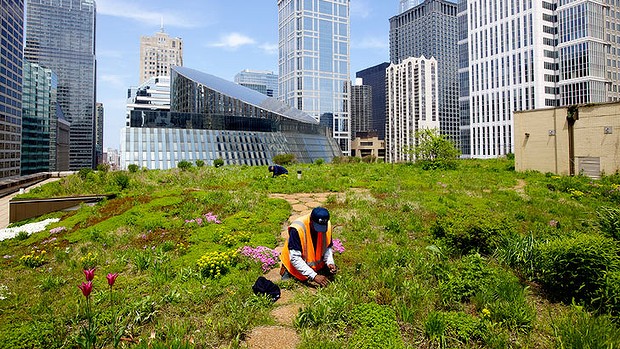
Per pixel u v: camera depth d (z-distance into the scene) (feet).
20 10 315.17
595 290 17.25
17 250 34.53
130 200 49.65
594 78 323.37
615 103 73.10
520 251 22.68
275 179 72.02
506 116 366.02
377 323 15.20
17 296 21.88
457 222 26.58
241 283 21.40
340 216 37.96
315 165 122.21
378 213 39.04
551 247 19.65
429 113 607.37
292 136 208.85
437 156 99.66
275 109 242.37
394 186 59.82
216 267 22.85
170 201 46.62
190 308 18.44
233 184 67.10
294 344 14.78
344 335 15.06
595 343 13.48
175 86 297.94
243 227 34.45
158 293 20.34
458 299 18.12
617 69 342.23
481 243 25.41
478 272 19.44
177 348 13.48
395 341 14.02
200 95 272.51
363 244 28.78
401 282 20.13
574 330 14.47
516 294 17.94
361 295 18.71
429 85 605.31
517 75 356.18
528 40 346.33
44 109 400.26
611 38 337.72
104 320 16.94
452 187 59.31
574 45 331.98
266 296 18.58
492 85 379.14
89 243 33.50
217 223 36.58
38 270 27.84
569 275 18.22
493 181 68.39
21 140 319.88
